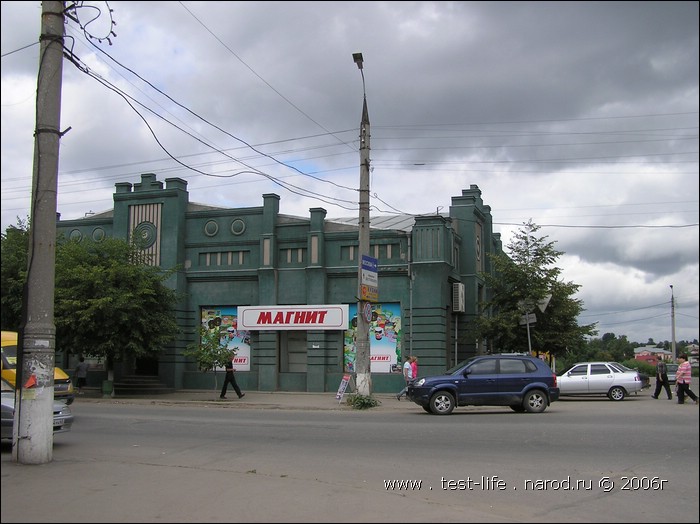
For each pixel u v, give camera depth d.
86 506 7.08
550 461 10.54
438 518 6.86
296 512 6.98
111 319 25.36
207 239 30.39
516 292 28.19
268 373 28.45
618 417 16.44
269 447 12.12
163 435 13.78
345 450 11.72
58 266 26.02
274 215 29.42
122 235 31.06
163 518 6.66
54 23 9.86
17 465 9.30
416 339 26.94
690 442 12.26
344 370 27.88
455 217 32.06
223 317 30.03
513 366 18.45
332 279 28.42
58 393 16.28
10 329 28.33
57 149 9.80
